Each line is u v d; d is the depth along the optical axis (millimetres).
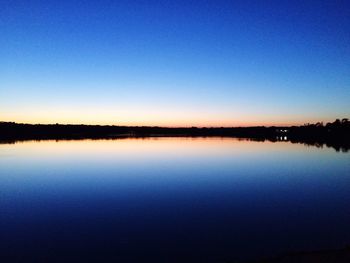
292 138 147250
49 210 16938
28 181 27266
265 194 20891
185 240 12102
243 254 10641
